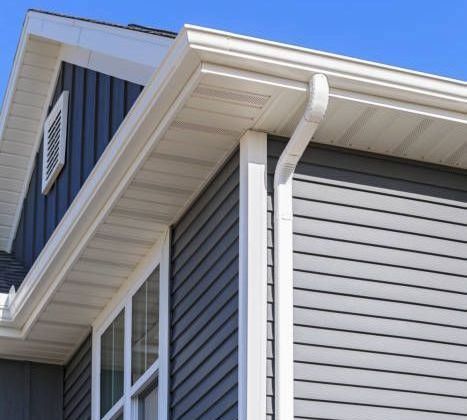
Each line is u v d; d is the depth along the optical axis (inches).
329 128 267.7
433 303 270.1
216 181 282.2
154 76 257.8
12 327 371.2
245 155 265.7
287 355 250.7
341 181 272.4
